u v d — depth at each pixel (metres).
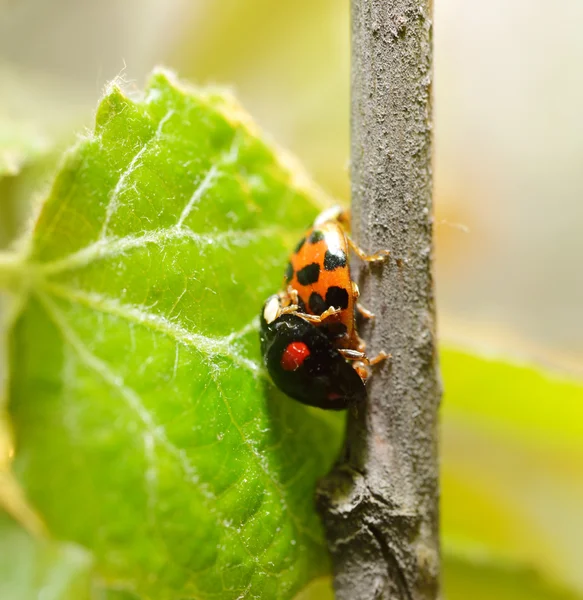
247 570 0.08
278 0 0.13
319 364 0.08
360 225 0.08
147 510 0.08
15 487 0.08
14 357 0.08
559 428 0.10
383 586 0.08
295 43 0.13
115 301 0.08
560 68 0.16
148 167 0.08
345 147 0.14
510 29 0.16
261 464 0.08
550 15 0.16
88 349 0.08
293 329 0.08
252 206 0.08
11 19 0.14
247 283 0.08
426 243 0.08
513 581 0.10
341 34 0.14
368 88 0.08
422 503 0.08
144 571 0.08
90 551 0.08
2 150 0.09
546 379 0.09
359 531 0.08
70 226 0.08
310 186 0.09
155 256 0.08
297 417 0.08
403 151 0.08
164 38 0.14
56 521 0.08
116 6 0.14
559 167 0.17
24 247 0.08
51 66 0.14
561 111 0.16
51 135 0.10
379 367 0.08
